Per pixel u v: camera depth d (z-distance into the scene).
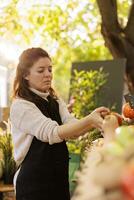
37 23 6.09
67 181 2.49
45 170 2.37
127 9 6.12
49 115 2.49
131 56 4.93
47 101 2.51
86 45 7.91
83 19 6.47
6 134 3.49
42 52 2.48
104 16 4.86
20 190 2.41
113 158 0.97
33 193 2.37
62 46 6.68
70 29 6.34
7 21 6.06
